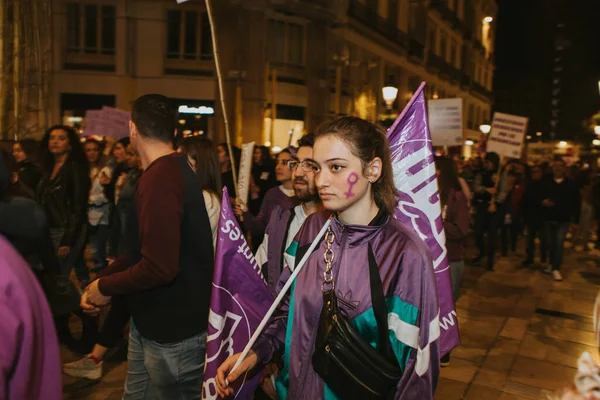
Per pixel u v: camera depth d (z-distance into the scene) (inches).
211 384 84.1
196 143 133.6
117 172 269.4
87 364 156.9
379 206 68.9
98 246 254.2
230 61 765.9
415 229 83.0
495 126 447.8
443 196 180.9
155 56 761.0
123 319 153.3
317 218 75.2
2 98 221.6
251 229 187.0
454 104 418.3
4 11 218.7
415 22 1244.5
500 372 180.1
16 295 49.7
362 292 65.7
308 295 69.8
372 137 66.3
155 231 86.5
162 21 758.5
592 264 379.6
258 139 769.6
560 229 322.3
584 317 243.9
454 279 181.6
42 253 148.8
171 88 767.1
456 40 1530.5
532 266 362.9
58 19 734.5
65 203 174.6
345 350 64.0
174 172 91.9
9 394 49.1
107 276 91.0
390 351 65.4
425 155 83.0
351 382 64.0
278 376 74.7
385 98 419.8
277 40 813.9
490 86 1983.3
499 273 338.6
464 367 184.1
